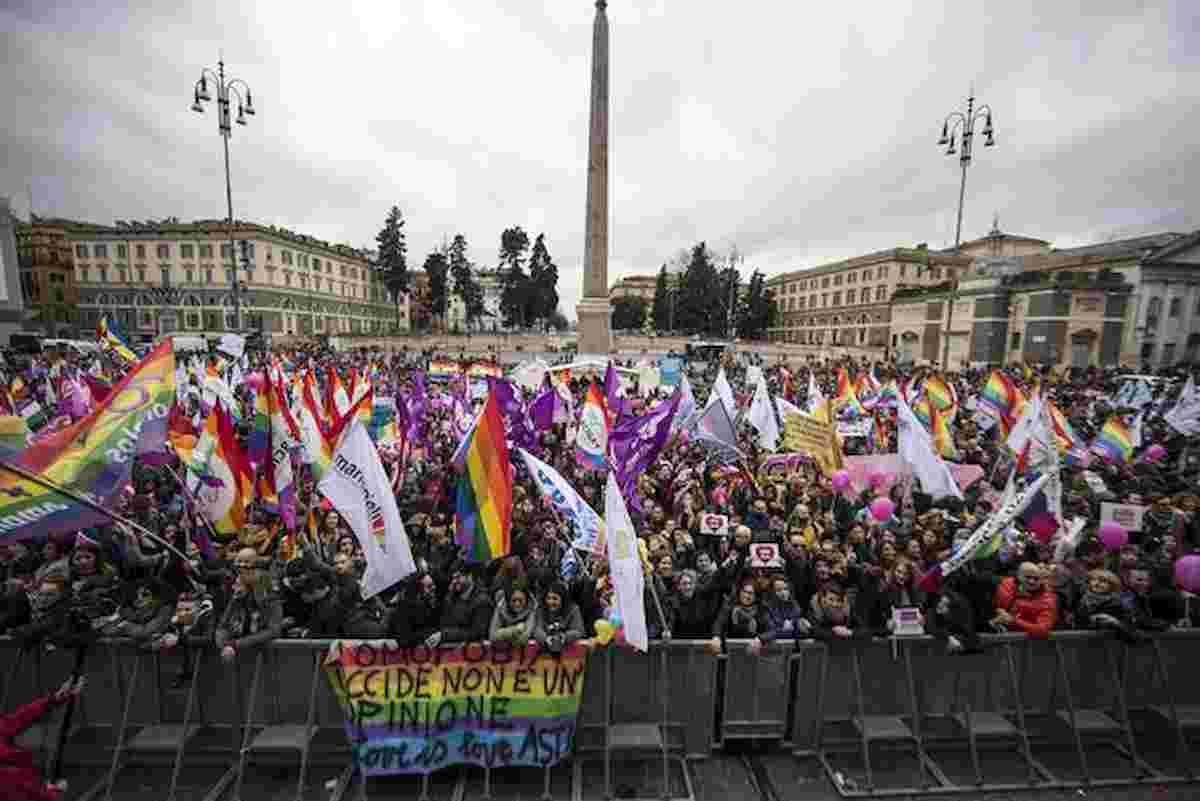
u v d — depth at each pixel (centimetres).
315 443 751
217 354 2445
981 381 2680
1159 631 513
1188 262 4631
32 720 372
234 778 462
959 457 1214
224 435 691
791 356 7100
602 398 975
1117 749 516
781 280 11331
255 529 605
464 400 1400
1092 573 540
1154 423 1580
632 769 489
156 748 451
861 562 622
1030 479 745
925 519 726
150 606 491
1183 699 520
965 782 480
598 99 2747
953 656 501
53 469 509
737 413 1518
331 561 661
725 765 493
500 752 466
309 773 472
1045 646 510
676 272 10469
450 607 517
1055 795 470
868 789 466
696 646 482
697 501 856
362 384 1326
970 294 5212
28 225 7100
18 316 4294
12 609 505
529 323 8706
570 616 493
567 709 470
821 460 970
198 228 6831
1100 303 4566
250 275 6831
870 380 1881
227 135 2316
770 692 493
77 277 7019
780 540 732
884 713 499
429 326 10825
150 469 976
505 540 562
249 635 458
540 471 612
